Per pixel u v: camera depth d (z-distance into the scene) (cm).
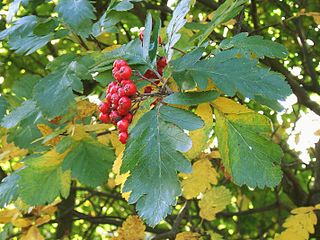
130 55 46
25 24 54
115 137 55
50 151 52
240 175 42
